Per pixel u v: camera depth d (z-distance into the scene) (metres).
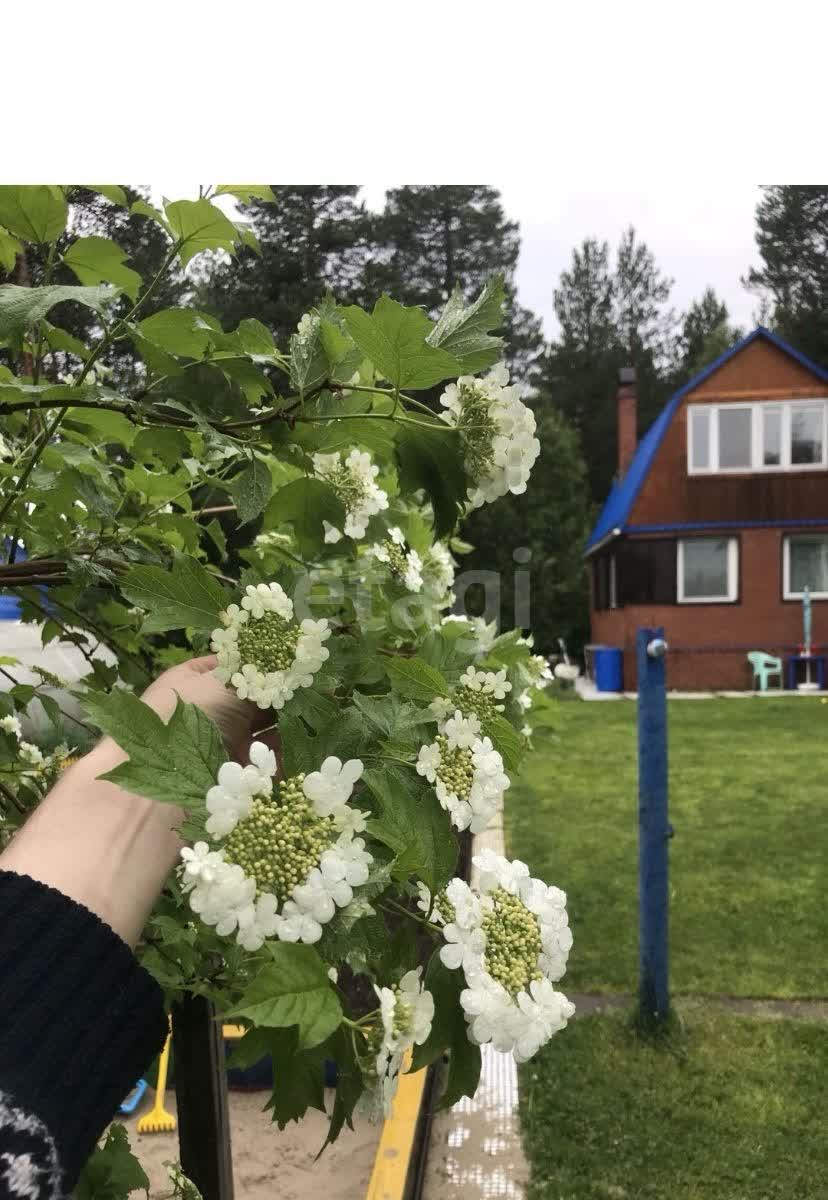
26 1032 0.49
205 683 0.70
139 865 0.57
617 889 3.84
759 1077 2.45
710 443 12.90
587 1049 2.59
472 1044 0.64
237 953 0.65
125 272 0.89
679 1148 2.16
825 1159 2.12
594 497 17.11
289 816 0.55
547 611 14.55
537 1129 2.23
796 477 12.72
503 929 0.62
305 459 0.89
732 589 12.88
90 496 1.02
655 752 2.69
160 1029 0.56
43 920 0.52
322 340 0.81
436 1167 2.09
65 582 1.00
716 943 3.29
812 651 12.61
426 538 1.31
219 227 0.86
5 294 0.74
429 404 0.91
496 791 0.71
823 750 7.06
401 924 0.71
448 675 0.88
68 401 0.87
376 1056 0.56
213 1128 1.32
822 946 3.25
